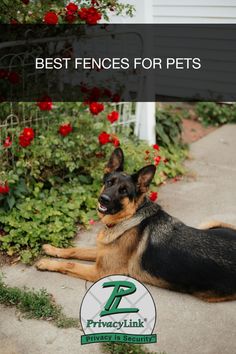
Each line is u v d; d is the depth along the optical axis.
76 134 2.09
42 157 2.00
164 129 2.78
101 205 1.59
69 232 1.92
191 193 2.35
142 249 1.60
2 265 1.75
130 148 2.31
